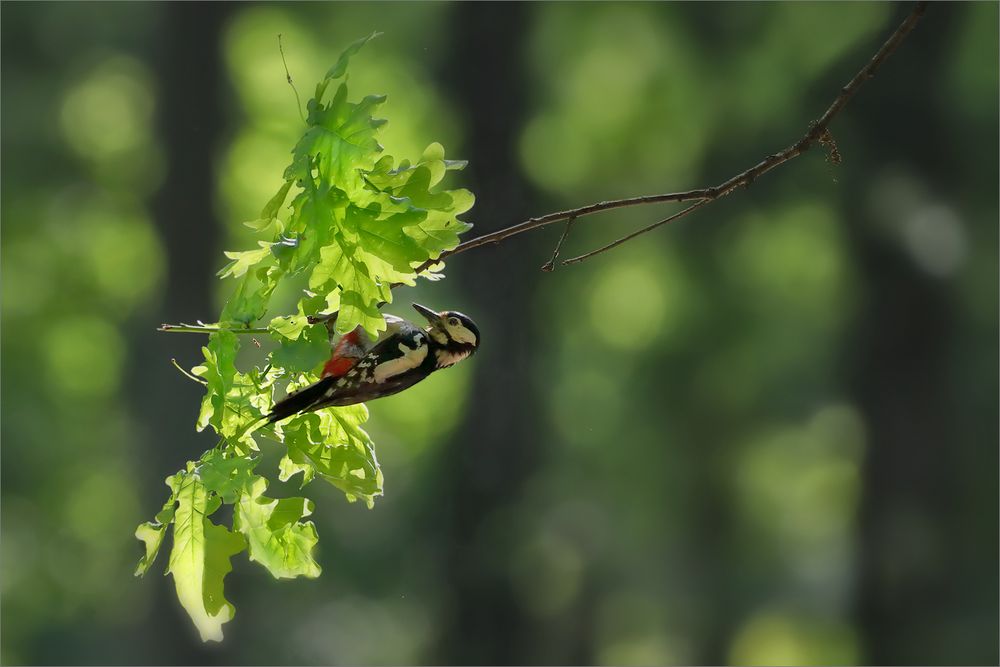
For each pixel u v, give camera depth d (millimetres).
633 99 23094
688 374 25281
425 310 6531
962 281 20750
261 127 23859
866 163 19562
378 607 22969
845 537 26062
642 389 25766
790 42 20000
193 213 21172
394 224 5035
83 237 26719
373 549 22234
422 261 5043
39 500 27047
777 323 24750
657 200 5996
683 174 23141
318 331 5234
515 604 18766
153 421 21312
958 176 20109
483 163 18828
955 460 20188
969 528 21094
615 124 23359
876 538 19781
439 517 20547
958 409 21812
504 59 18938
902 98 18953
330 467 5621
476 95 18859
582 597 24781
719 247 23141
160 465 21094
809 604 27875
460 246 5684
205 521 5102
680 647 28000
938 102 19203
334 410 5891
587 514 24969
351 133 5082
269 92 23719
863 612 19953
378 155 5070
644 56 22609
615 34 22500
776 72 20172
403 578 21938
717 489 26375
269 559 5148
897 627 19438
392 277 5117
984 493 21578
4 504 26703
